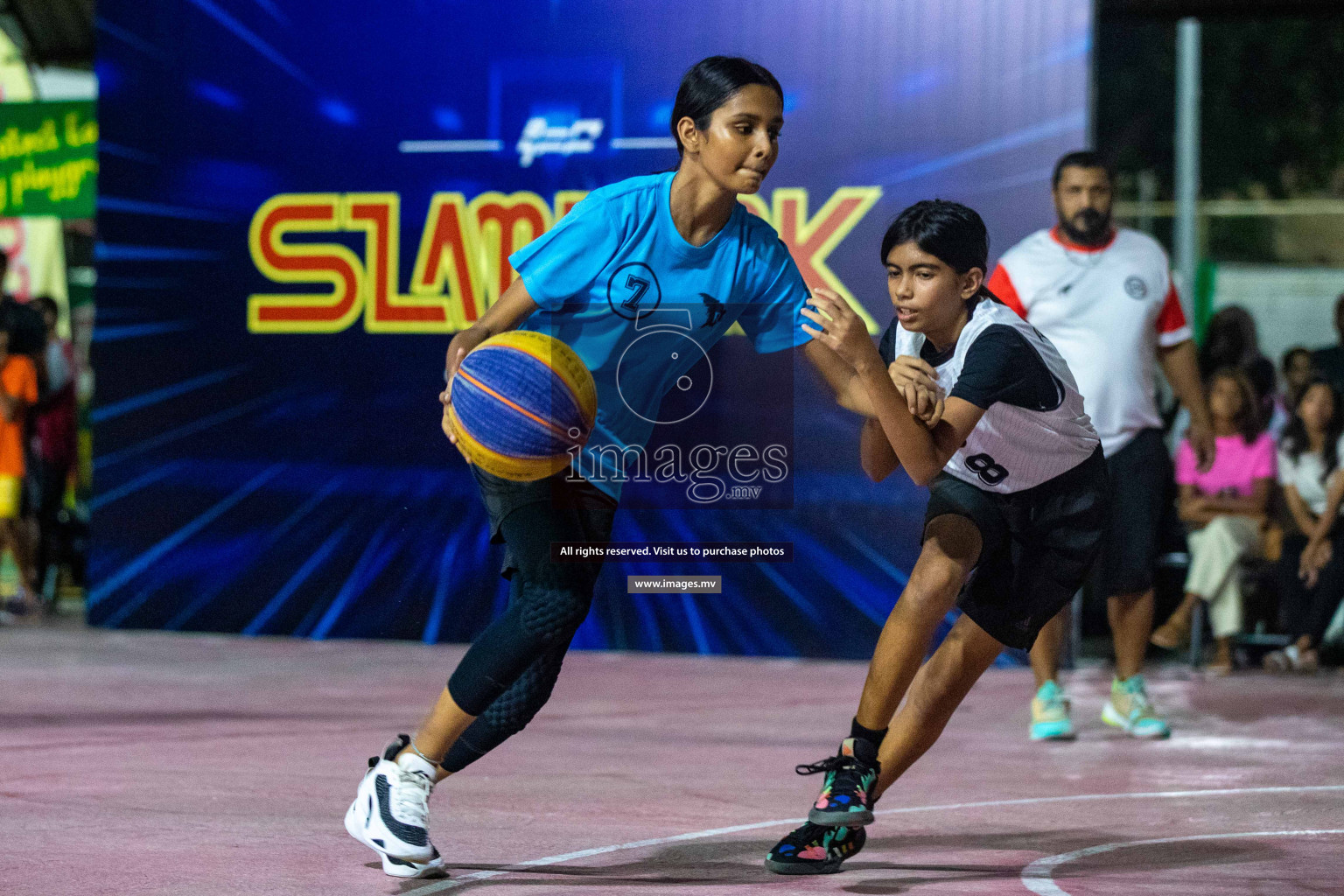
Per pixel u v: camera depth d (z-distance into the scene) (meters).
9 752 5.75
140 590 10.12
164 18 9.93
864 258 9.12
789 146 9.20
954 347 3.88
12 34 13.59
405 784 3.69
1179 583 9.85
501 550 9.52
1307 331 13.48
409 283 9.61
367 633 9.70
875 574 9.01
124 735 6.21
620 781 5.28
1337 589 9.12
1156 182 26.42
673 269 3.90
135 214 10.02
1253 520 9.30
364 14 9.62
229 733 6.29
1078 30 8.83
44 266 13.96
